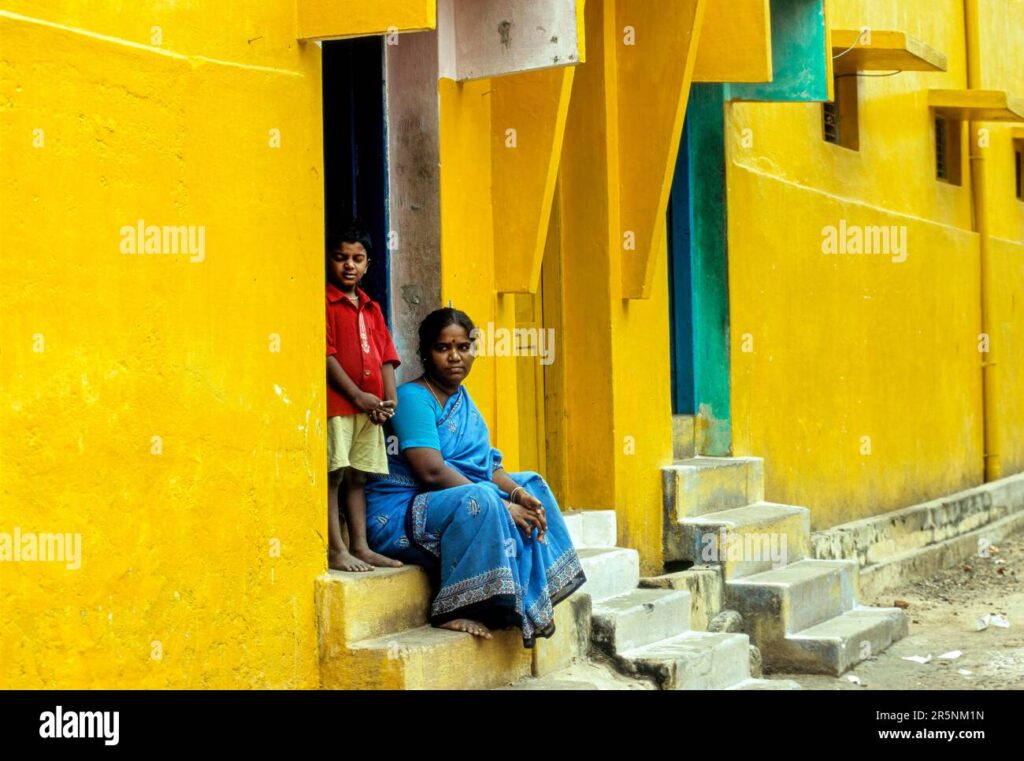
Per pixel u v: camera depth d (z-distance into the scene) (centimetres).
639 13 767
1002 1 1534
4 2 407
